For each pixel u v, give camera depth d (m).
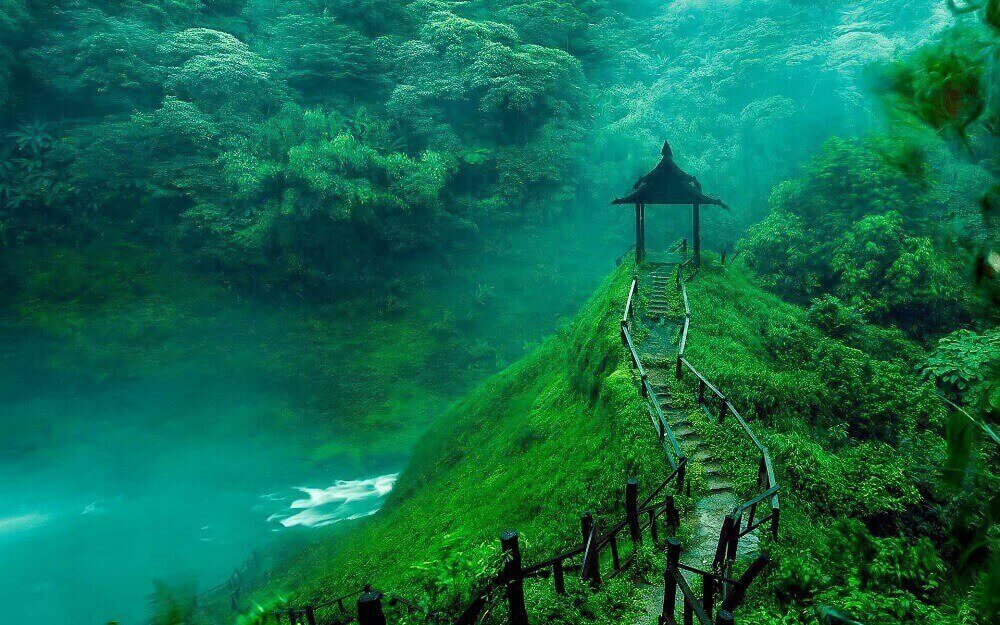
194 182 48.69
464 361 46.31
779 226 22.77
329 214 49.31
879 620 4.23
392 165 52.47
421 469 22.70
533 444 16.23
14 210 46.19
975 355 9.42
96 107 53.12
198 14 61.03
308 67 59.62
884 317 19.00
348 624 10.73
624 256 24.88
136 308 44.44
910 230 19.72
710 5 74.12
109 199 48.53
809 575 5.40
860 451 11.84
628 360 14.33
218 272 47.81
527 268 56.00
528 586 7.11
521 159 59.00
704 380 11.91
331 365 43.94
